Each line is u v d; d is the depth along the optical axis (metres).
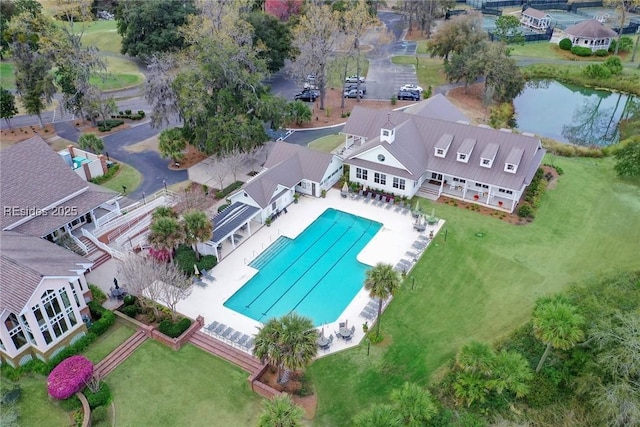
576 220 50.81
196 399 33.22
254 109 62.03
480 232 49.03
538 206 52.75
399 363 35.59
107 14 120.81
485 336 37.62
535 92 92.12
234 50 61.72
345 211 52.84
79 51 68.56
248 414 32.28
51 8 102.38
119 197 50.50
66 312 35.59
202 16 77.50
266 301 41.56
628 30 113.50
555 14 130.12
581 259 45.34
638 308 34.94
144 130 70.31
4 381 34.44
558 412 32.97
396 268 44.38
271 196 49.75
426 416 29.52
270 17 86.56
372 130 60.16
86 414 31.38
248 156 58.50
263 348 31.23
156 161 62.06
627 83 89.38
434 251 46.75
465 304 40.66
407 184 53.16
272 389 33.03
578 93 91.69
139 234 47.59
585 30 103.75
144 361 35.97
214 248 44.75
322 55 73.12
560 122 78.81
